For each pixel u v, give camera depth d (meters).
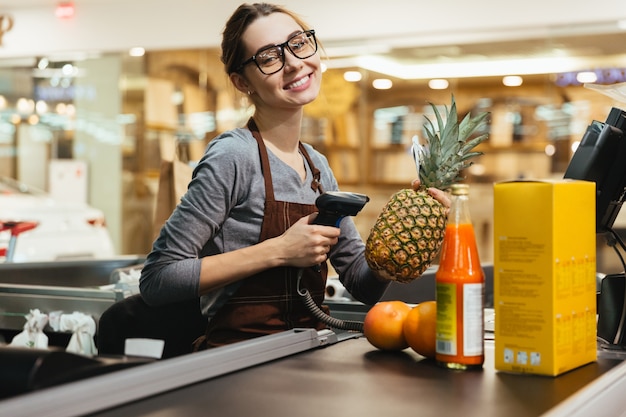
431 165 1.56
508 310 1.24
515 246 1.23
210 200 1.71
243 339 1.68
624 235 5.41
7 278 3.00
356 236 1.92
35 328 2.29
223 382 1.15
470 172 7.98
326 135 8.44
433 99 8.09
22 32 8.22
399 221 1.47
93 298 2.29
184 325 2.05
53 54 8.21
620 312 1.51
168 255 1.71
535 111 7.61
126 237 9.19
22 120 9.13
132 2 7.81
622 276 1.53
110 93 8.93
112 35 7.92
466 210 1.29
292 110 1.80
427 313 1.36
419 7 6.75
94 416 0.95
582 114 7.29
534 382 1.17
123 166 9.08
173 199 2.89
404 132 8.23
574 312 1.26
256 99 1.82
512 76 7.62
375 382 1.16
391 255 1.46
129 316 2.04
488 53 7.23
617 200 1.57
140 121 9.02
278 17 1.77
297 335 1.43
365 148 8.36
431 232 1.48
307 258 1.64
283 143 1.82
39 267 3.07
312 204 1.80
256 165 1.76
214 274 1.66
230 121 8.77
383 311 1.42
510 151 7.77
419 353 1.37
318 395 1.08
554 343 1.20
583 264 1.29
